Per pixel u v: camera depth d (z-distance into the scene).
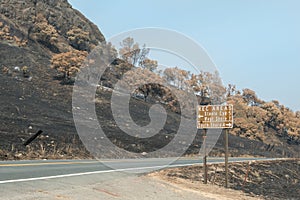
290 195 19.02
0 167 12.20
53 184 9.37
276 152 57.25
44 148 19.34
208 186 14.54
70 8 91.94
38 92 43.38
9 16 75.25
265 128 86.31
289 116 95.75
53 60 54.06
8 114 28.86
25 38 69.88
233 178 20.81
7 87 41.75
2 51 58.12
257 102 90.94
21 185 8.74
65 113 35.47
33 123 27.17
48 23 79.94
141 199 9.43
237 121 70.00
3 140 19.14
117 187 10.43
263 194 17.84
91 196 8.64
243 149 46.91
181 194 11.36
